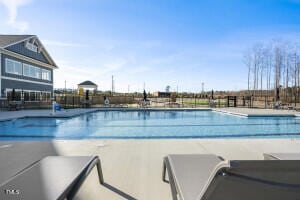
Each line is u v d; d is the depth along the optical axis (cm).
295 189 140
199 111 1745
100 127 1037
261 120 1234
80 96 2284
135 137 778
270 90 3231
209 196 144
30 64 2094
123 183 287
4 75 1673
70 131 927
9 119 1026
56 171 227
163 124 1138
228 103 2183
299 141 551
